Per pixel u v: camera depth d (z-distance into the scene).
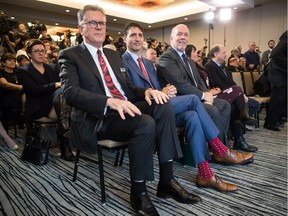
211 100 1.87
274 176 1.73
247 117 2.51
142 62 1.98
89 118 1.34
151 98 1.39
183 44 2.08
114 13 8.85
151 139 1.20
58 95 1.92
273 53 2.95
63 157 2.12
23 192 1.55
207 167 1.53
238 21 8.66
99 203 1.40
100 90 1.38
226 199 1.42
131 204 1.27
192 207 1.34
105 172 1.83
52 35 10.13
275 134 2.84
